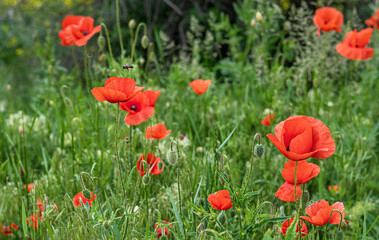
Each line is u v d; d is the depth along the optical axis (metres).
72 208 2.48
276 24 4.84
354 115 3.73
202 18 6.39
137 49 6.15
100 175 2.72
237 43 5.16
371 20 4.62
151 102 2.36
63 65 6.68
